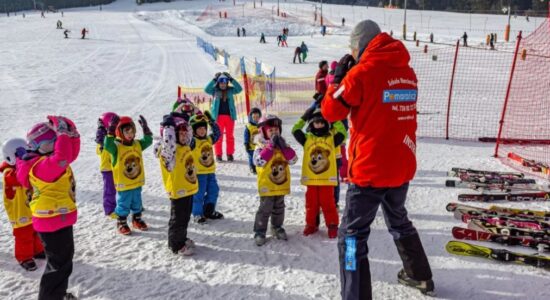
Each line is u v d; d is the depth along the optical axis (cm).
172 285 397
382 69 307
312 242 479
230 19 6956
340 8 8800
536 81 1736
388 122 308
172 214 452
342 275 327
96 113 1424
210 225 532
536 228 469
